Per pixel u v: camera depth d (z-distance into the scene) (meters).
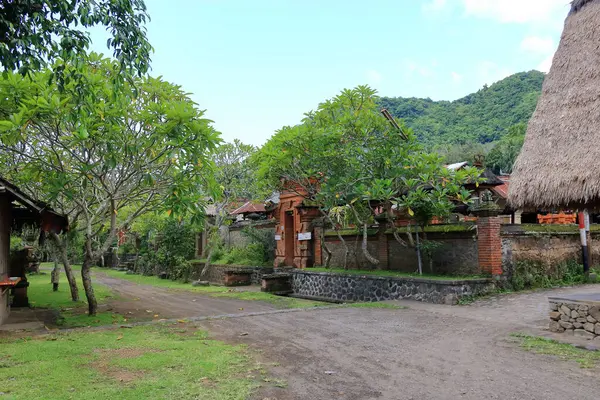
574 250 14.45
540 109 8.02
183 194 10.46
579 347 6.69
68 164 11.59
